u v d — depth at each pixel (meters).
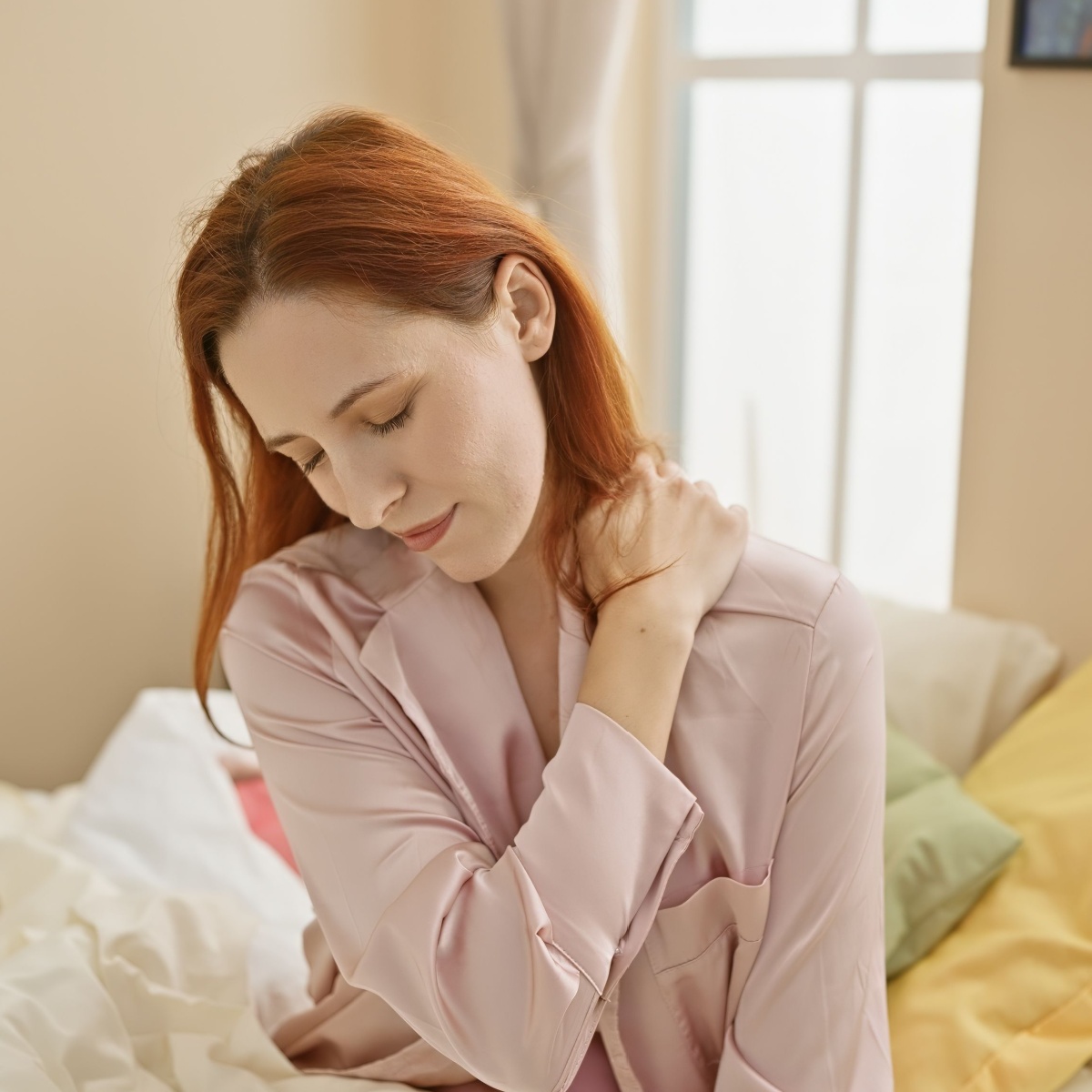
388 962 0.98
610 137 2.73
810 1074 1.03
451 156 0.97
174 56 2.37
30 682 2.42
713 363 2.85
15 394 2.30
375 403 0.89
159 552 2.53
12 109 2.20
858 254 2.49
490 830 1.08
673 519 1.04
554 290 1.00
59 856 1.65
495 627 1.11
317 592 1.12
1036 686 1.98
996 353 2.04
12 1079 1.18
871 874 1.04
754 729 1.03
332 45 2.61
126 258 2.37
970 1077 1.41
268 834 1.94
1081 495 1.98
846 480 2.60
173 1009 1.37
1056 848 1.62
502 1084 0.94
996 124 1.96
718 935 1.06
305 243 0.86
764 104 2.63
